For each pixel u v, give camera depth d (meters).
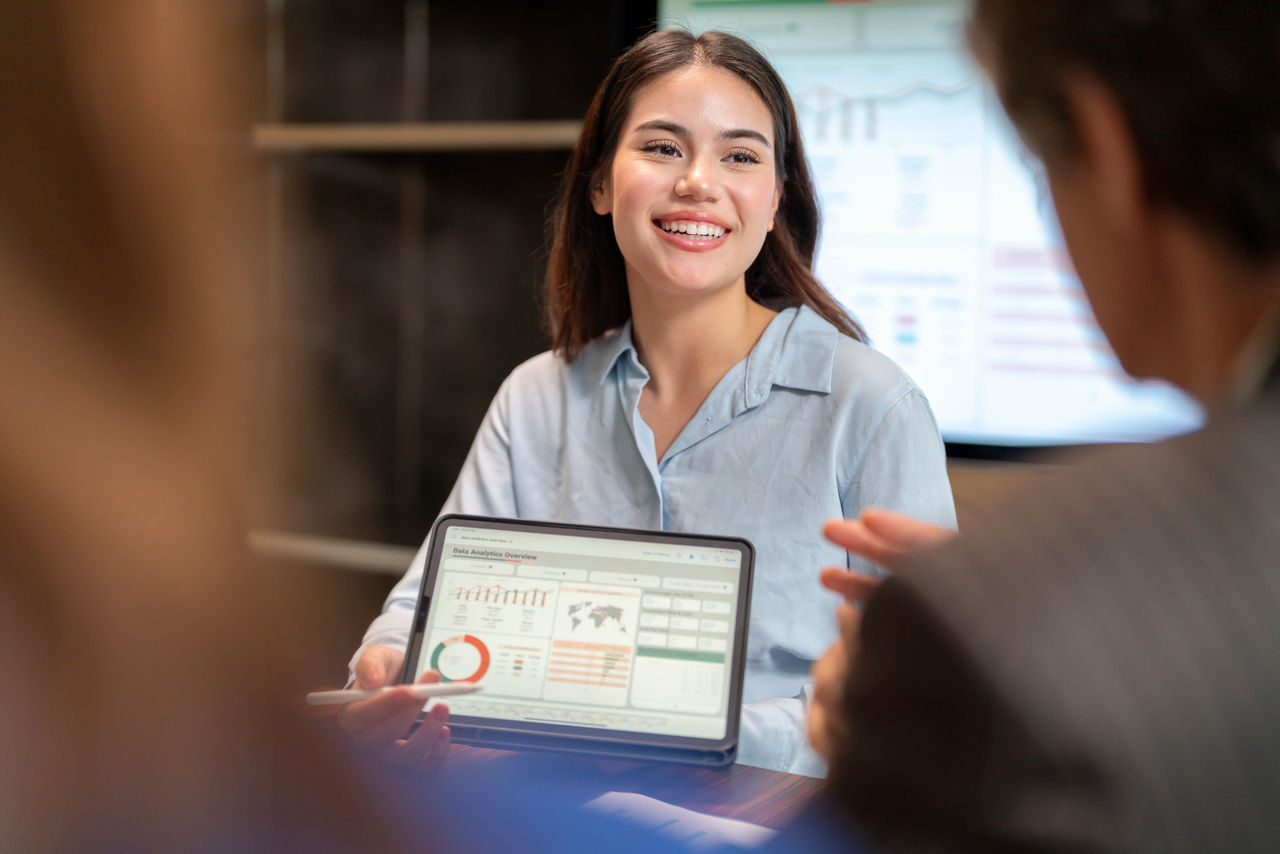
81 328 0.15
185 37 0.15
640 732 0.83
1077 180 0.34
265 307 0.21
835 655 0.47
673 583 0.88
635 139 1.18
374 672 0.91
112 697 0.17
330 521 2.83
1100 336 0.36
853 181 2.32
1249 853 0.28
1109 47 0.30
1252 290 0.32
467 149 2.71
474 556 0.90
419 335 2.82
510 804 0.28
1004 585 0.31
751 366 1.22
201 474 0.16
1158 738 0.28
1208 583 0.30
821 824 0.33
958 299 2.28
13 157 0.14
